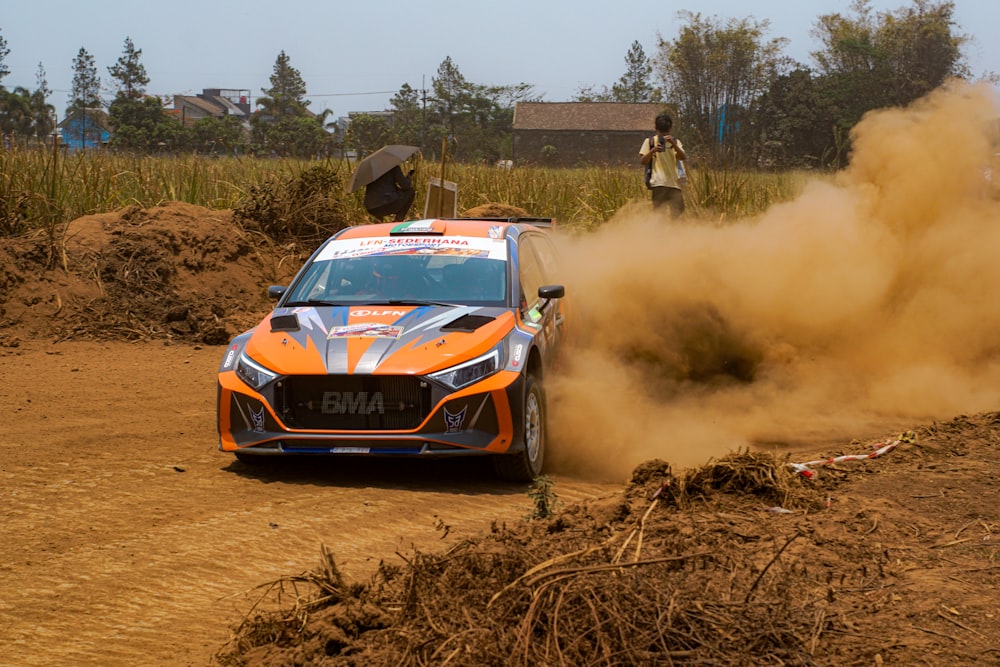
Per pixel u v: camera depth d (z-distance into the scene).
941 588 4.75
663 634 4.05
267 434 7.46
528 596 4.23
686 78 53.81
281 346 7.74
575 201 20.31
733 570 4.89
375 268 8.81
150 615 4.91
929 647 4.14
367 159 16.19
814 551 5.29
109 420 9.23
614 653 3.88
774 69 53.88
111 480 7.30
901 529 5.69
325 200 17.80
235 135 61.44
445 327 7.81
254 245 16.53
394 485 7.42
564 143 97.62
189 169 21.50
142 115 83.44
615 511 5.98
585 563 4.75
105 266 14.80
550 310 9.05
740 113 53.22
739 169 18.33
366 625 4.39
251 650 4.38
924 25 57.59
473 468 7.98
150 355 12.69
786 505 6.16
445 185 14.88
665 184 14.95
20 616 4.87
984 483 6.61
